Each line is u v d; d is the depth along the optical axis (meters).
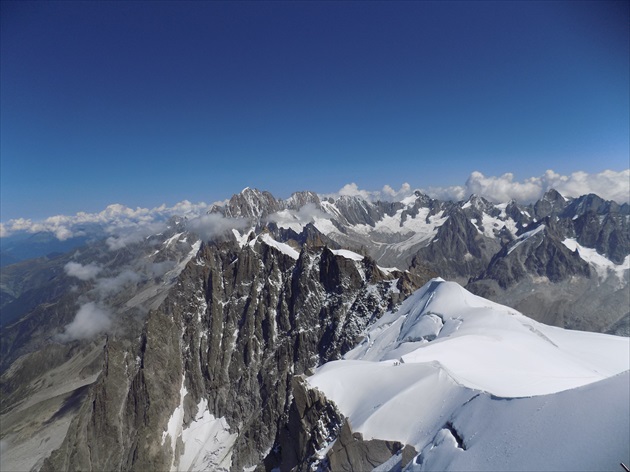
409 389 68.50
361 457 64.75
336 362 97.06
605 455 33.78
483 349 87.12
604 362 100.88
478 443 45.62
